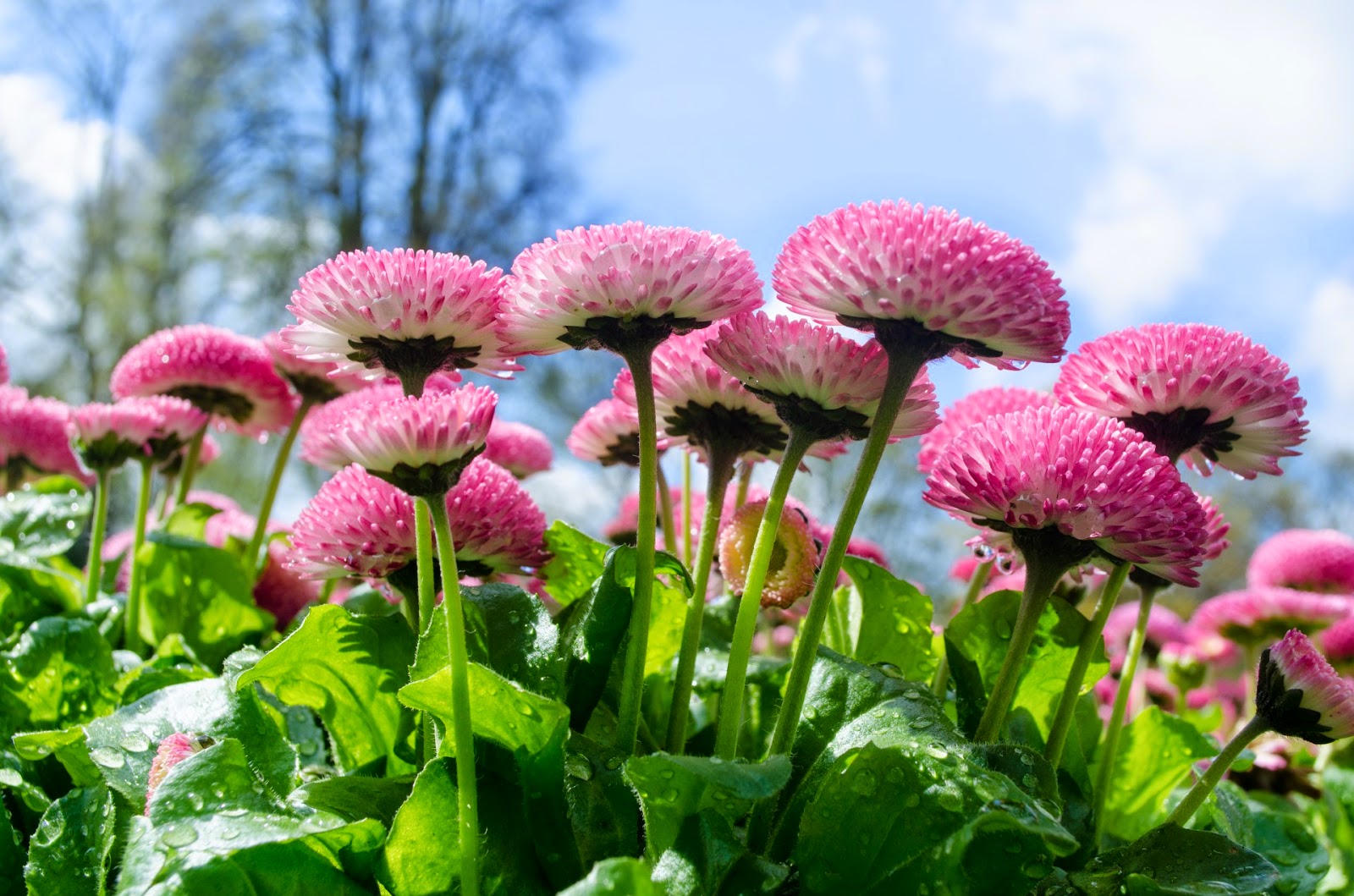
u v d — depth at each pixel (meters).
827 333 0.20
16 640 0.34
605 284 0.19
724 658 0.28
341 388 0.39
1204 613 0.49
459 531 0.23
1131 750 0.31
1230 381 0.22
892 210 0.19
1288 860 0.29
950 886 0.18
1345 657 0.45
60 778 0.27
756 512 0.25
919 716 0.21
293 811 0.19
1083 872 0.21
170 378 0.38
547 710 0.20
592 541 0.26
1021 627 0.21
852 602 0.29
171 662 0.32
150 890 0.18
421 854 0.19
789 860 0.20
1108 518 0.19
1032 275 0.19
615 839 0.20
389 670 0.24
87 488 0.43
